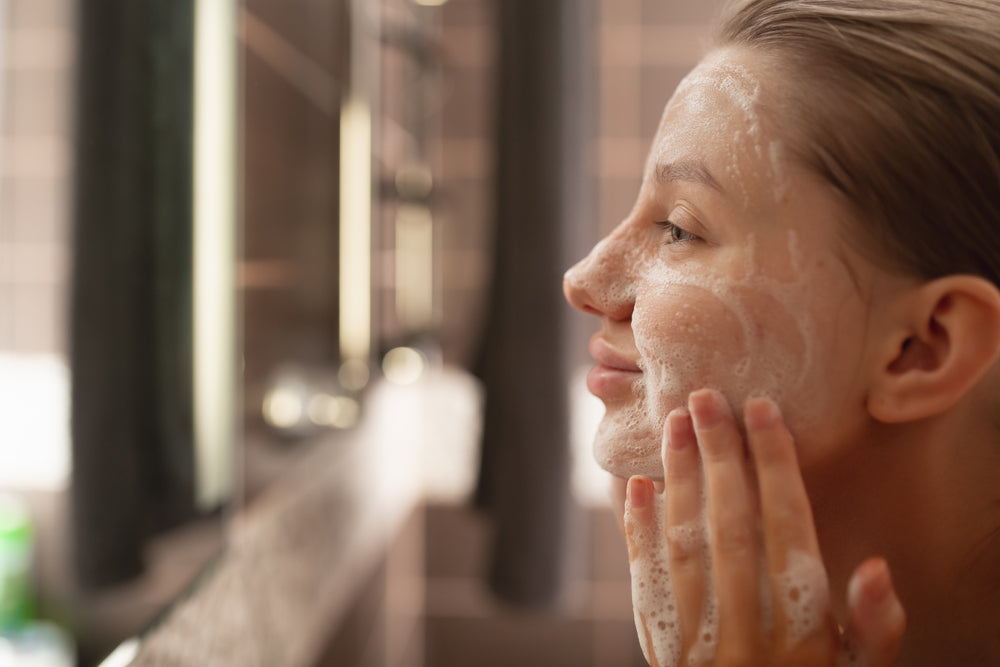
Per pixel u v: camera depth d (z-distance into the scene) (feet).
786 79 0.94
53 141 1.38
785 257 0.92
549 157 3.19
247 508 2.42
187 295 1.89
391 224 4.45
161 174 1.76
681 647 0.96
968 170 0.88
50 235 1.37
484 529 5.79
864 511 0.98
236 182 2.17
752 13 1.02
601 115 5.42
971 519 0.98
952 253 0.89
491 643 5.82
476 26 5.55
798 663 0.87
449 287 5.65
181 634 1.89
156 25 1.72
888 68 0.89
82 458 1.48
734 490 0.92
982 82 0.89
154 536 1.73
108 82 1.54
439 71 4.91
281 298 2.74
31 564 1.35
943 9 0.92
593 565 5.59
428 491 5.82
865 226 0.90
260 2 2.50
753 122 0.94
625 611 5.65
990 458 0.97
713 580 0.94
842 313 0.91
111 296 1.56
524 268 3.24
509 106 3.26
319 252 3.19
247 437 2.41
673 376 0.97
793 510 0.89
